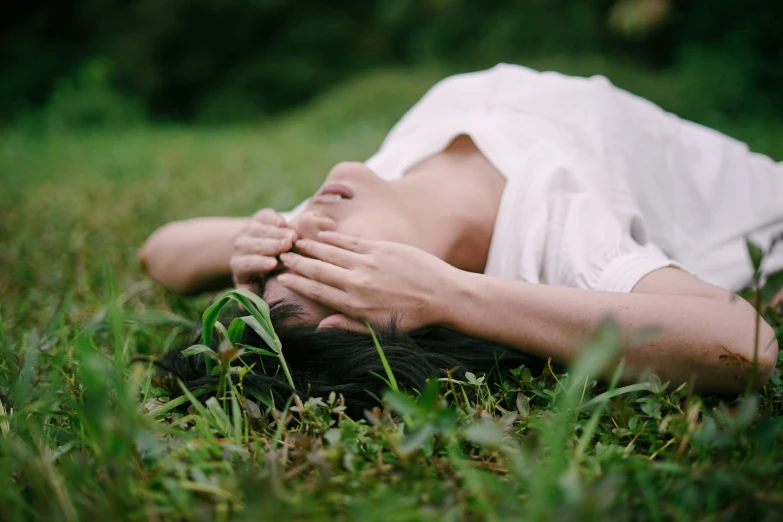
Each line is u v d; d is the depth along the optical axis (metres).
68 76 12.80
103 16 13.52
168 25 12.92
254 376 1.14
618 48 10.23
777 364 1.28
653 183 2.00
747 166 2.17
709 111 8.23
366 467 0.94
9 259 2.36
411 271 1.30
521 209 1.59
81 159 5.57
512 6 10.94
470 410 1.07
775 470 0.87
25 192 3.95
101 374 0.89
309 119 9.45
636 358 1.20
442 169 1.78
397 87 9.81
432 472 0.91
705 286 1.30
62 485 0.89
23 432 1.04
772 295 1.00
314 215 1.42
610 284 1.39
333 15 13.22
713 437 0.89
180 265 1.90
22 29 13.75
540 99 2.00
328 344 1.21
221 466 0.93
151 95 13.21
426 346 1.28
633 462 0.91
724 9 9.44
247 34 13.30
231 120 12.49
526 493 0.86
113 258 2.37
